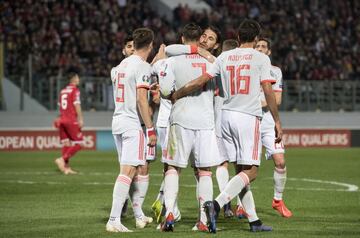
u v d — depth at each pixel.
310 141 91.25
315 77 102.06
